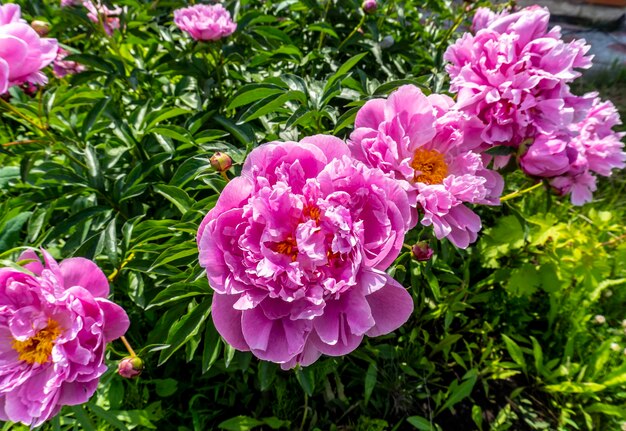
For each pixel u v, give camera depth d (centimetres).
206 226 26
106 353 36
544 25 35
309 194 26
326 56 58
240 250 26
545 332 56
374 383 46
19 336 27
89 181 41
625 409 49
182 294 36
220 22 47
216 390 45
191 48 52
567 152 42
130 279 41
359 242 25
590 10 142
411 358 51
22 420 27
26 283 27
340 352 28
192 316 35
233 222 26
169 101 56
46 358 28
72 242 40
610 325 58
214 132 45
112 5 52
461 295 51
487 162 40
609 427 49
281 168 27
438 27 73
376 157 31
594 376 50
